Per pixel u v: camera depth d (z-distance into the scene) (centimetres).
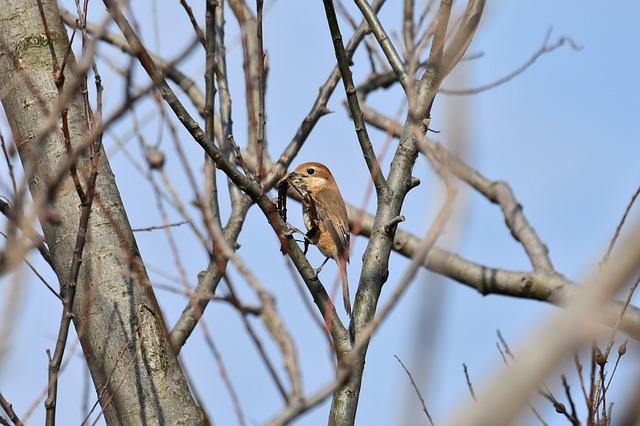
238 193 1253
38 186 979
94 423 905
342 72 995
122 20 829
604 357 900
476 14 977
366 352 979
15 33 1033
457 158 564
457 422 374
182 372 971
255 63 1364
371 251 1024
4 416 809
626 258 383
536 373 371
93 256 974
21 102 1009
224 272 711
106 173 1012
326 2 975
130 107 698
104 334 959
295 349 593
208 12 1219
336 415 954
